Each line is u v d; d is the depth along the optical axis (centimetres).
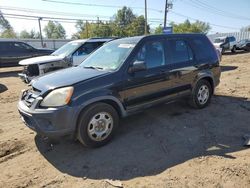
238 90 793
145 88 468
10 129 526
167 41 518
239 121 521
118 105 436
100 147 425
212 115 558
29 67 895
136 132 480
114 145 431
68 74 440
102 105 414
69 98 381
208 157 381
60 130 381
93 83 405
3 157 409
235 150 400
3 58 1452
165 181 327
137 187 318
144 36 491
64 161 389
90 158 393
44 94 389
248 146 410
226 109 597
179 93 536
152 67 481
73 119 385
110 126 432
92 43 1016
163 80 495
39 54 1564
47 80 423
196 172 344
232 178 327
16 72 1530
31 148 435
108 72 432
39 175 356
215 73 609
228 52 2752
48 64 888
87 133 404
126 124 518
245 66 1437
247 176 328
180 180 328
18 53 1498
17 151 428
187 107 610
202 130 480
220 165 356
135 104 460
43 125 384
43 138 470
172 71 509
